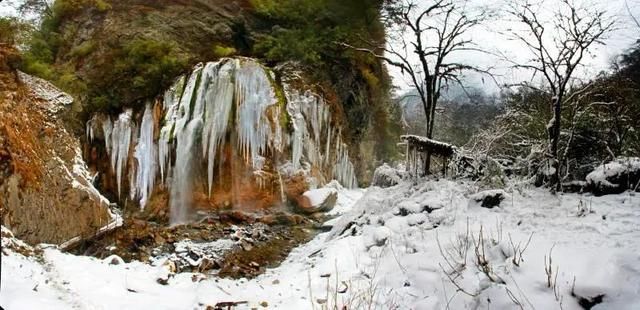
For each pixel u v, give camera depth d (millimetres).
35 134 6566
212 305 4965
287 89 10812
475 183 6695
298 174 10180
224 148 10039
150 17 11898
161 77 10773
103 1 12289
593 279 4195
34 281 4543
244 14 12781
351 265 5844
